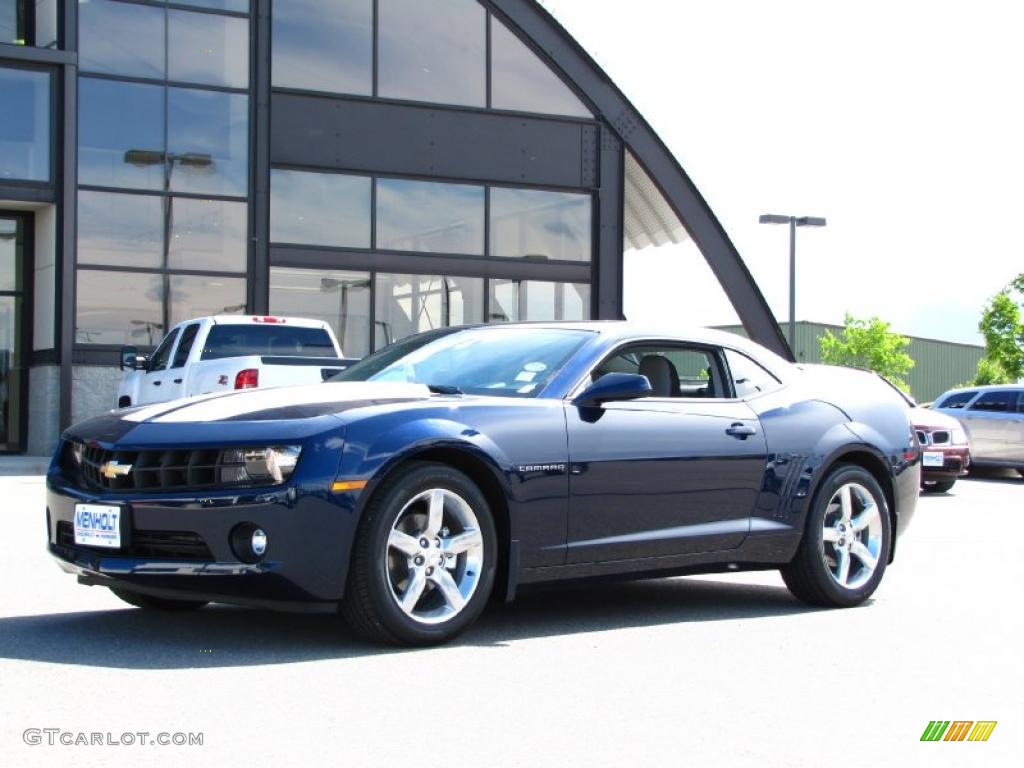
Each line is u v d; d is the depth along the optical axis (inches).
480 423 229.5
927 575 338.0
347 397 228.5
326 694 185.5
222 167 831.7
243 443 209.6
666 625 254.2
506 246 936.9
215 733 162.7
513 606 276.1
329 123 880.9
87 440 225.5
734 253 999.0
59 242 779.4
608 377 241.6
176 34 820.0
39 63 773.3
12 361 810.8
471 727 169.6
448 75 919.7
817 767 156.2
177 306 817.5
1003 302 1679.4
